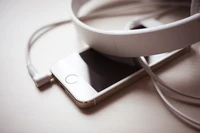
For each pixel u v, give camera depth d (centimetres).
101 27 46
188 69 37
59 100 35
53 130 32
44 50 43
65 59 40
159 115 32
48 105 35
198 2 35
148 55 36
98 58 39
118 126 31
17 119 33
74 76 37
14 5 55
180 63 38
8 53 44
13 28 49
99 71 37
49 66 40
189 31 34
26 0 56
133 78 36
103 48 37
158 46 34
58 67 38
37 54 43
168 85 34
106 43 36
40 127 32
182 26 33
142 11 49
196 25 33
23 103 35
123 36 34
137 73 36
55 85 37
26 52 42
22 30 48
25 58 42
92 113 33
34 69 38
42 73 38
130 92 35
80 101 33
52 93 36
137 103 34
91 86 35
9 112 34
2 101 36
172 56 38
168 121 31
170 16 47
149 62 37
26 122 33
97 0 54
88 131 31
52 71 38
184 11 48
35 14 52
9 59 42
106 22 48
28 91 37
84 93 34
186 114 31
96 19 49
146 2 51
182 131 30
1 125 33
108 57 39
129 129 31
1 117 34
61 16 50
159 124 31
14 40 46
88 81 36
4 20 51
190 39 35
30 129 32
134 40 34
